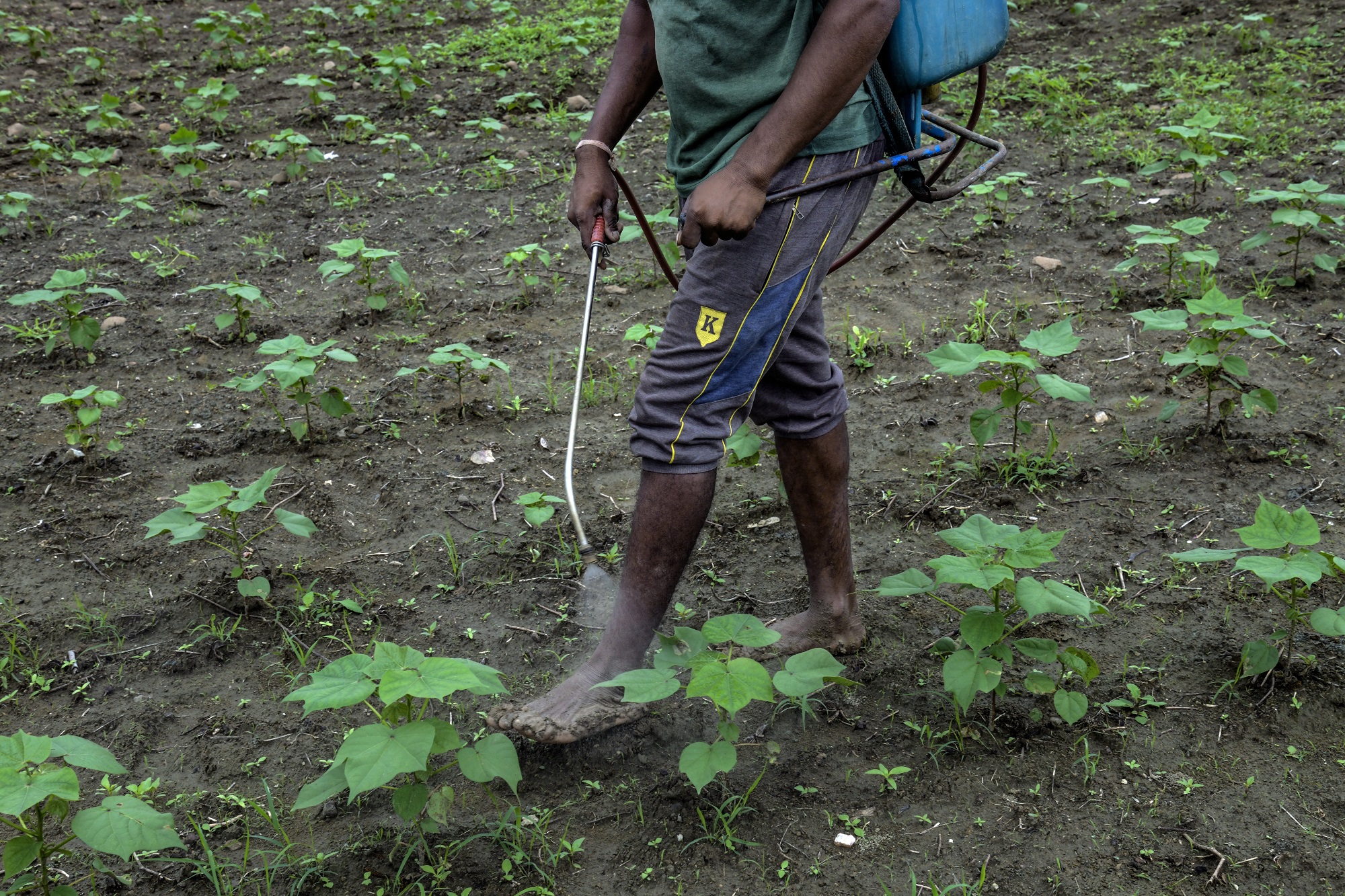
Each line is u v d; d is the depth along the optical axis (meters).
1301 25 8.38
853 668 2.91
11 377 4.75
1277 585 3.08
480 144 7.50
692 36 2.33
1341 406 4.02
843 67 2.17
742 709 2.79
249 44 10.26
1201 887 2.24
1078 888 2.26
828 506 2.79
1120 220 5.75
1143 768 2.54
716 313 2.37
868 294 5.25
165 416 4.45
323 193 6.80
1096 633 2.99
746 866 2.36
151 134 7.91
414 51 9.70
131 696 2.96
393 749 2.12
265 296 5.48
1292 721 2.65
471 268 5.73
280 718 2.86
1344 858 2.28
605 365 4.74
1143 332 4.71
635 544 2.52
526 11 11.00
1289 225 5.41
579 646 3.08
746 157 2.22
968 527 2.62
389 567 3.48
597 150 2.72
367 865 2.39
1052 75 7.98
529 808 2.52
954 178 6.45
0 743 2.10
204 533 3.19
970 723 2.69
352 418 4.39
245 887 2.36
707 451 2.46
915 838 2.40
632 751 2.66
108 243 6.12
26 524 3.75
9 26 10.16
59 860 2.42
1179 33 8.46
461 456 4.12
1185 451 3.84
